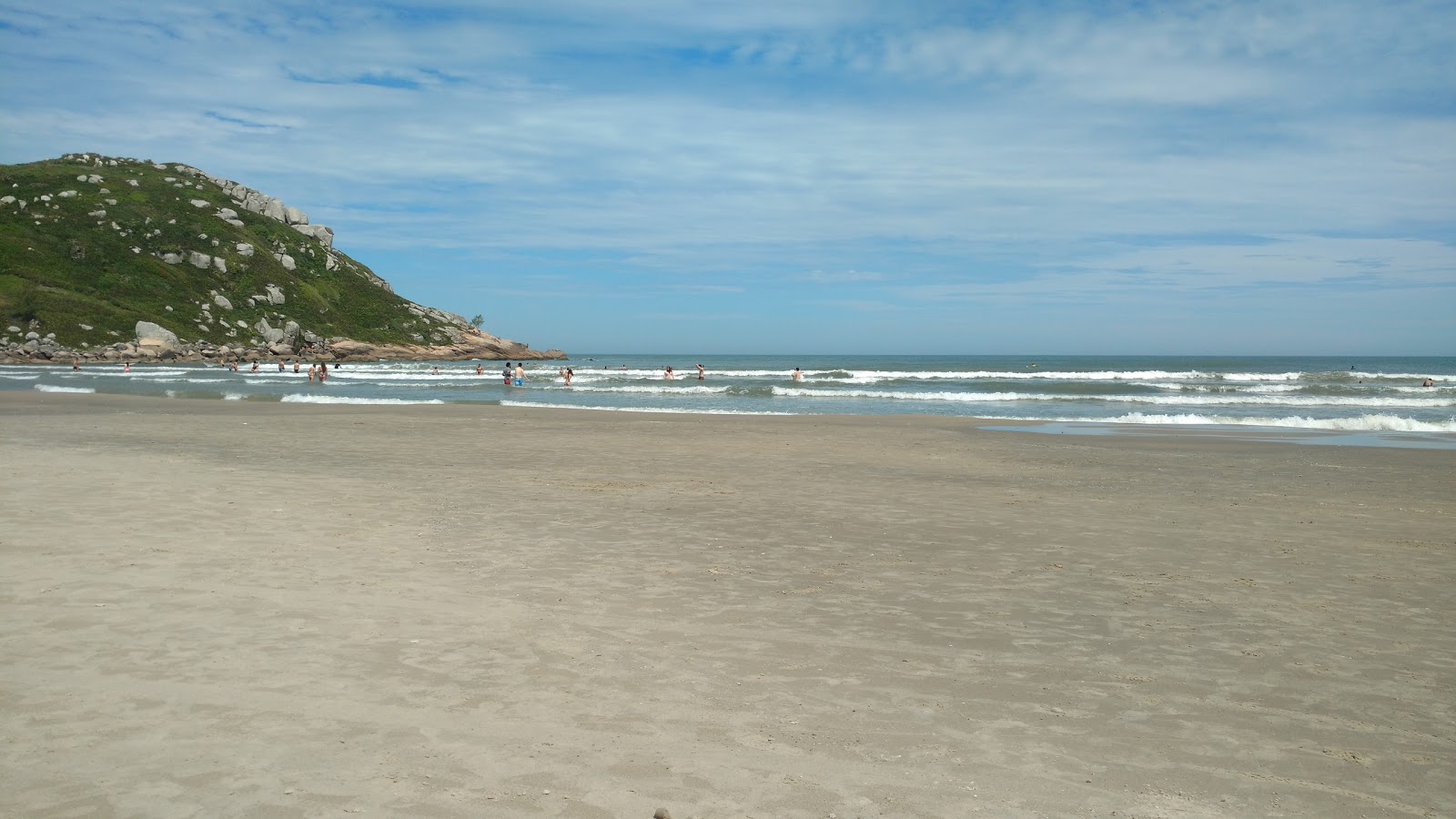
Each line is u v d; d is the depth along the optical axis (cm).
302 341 11556
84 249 11050
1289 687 527
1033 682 531
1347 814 379
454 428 2373
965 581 773
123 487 1175
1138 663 566
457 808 363
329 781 385
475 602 676
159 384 5128
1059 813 373
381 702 474
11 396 3769
